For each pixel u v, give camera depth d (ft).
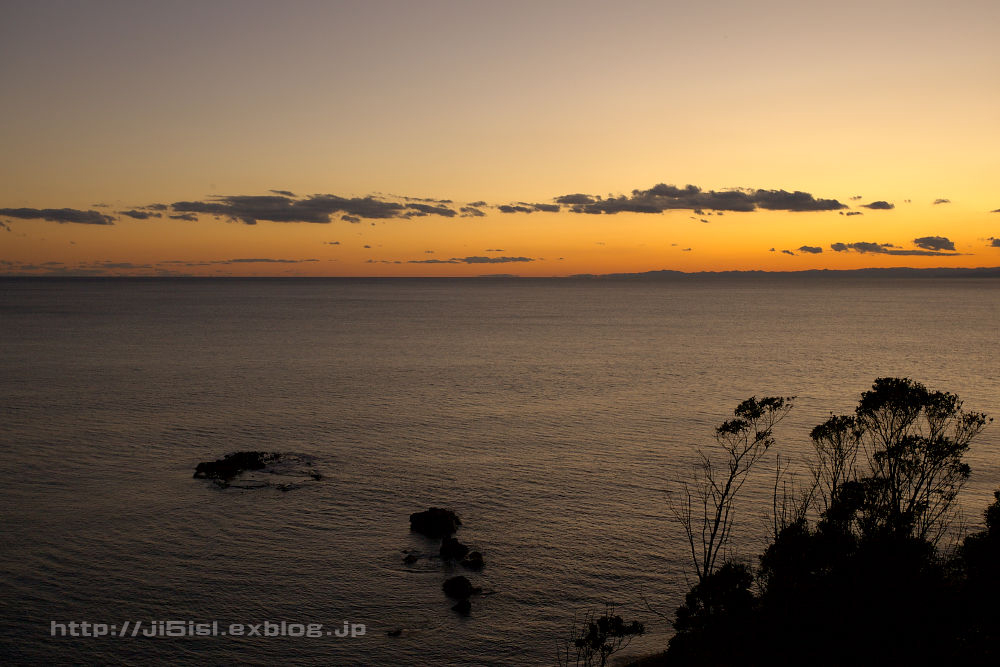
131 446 273.13
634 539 188.24
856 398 392.06
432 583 163.94
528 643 140.97
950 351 627.46
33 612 147.54
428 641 140.87
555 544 185.16
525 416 338.54
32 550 176.04
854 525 120.57
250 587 160.45
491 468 250.16
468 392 403.95
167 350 593.42
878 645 89.30
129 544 181.06
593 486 230.68
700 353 610.65
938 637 89.40
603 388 422.00
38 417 320.09
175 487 224.53
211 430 301.22
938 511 172.55
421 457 263.29
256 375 458.50
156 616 147.54
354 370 488.44
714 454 269.03
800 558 105.60
